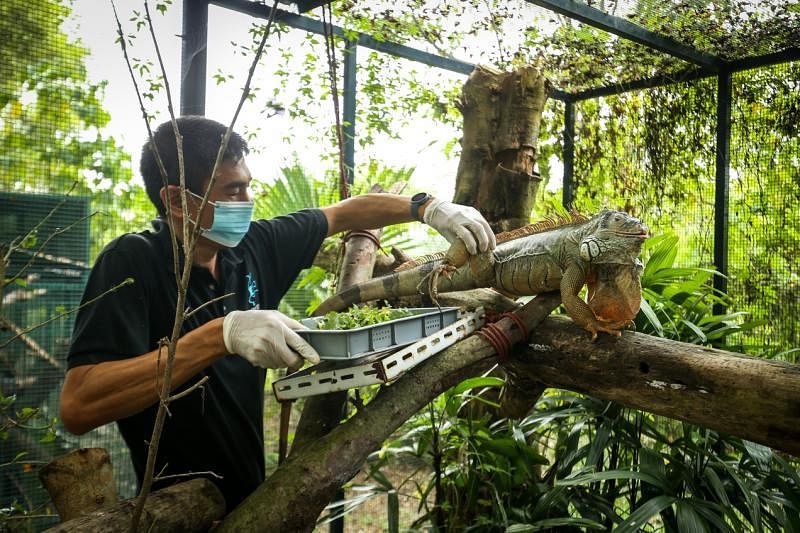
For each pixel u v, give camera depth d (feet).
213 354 6.22
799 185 12.96
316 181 13.65
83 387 6.10
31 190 9.08
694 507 7.76
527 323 7.66
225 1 10.49
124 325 6.53
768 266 13.34
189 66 10.04
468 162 11.24
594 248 6.93
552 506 9.13
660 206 14.98
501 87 11.08
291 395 6.51
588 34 13.11
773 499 8.36
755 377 6.08
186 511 6.04
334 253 13.29
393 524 9.31
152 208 10.21
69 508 5.98
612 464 9.59
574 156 16.52
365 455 6.68
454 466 9.82
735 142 13.85
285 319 6.42
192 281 7.46
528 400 9.41
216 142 7.11
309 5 10.61
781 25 12.04
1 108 8.74
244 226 7.29
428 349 6.79
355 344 6.22
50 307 9.34
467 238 8.21
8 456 9.09
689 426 8.80
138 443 7.27
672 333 9.29
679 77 14.52
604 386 7.16
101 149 9.64
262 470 7.97
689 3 11.69
